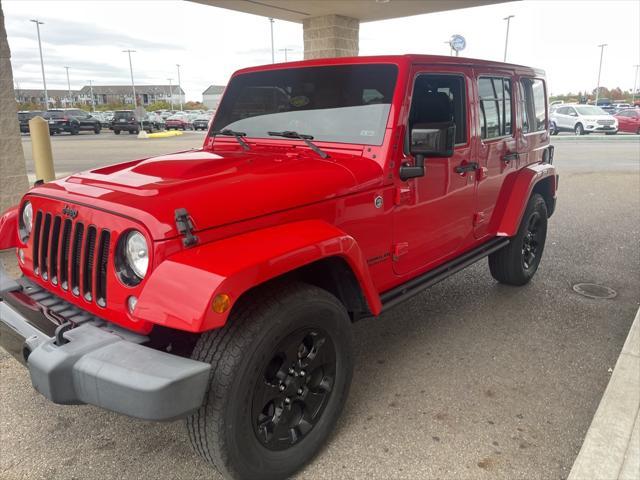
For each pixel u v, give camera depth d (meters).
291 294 2.38
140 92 125.94
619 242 6.95
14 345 2.51
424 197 3.40
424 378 3.49
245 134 3.64
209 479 2.57
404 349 3.91
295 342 2.45
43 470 2.63
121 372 2.01
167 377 1.98
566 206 9.40
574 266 5.89
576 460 2.51
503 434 2.89
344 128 3.24
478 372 3.56
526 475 2.57
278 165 2.89
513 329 4.25
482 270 5.78
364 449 2.77
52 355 2.10
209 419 2.18
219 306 1.99
